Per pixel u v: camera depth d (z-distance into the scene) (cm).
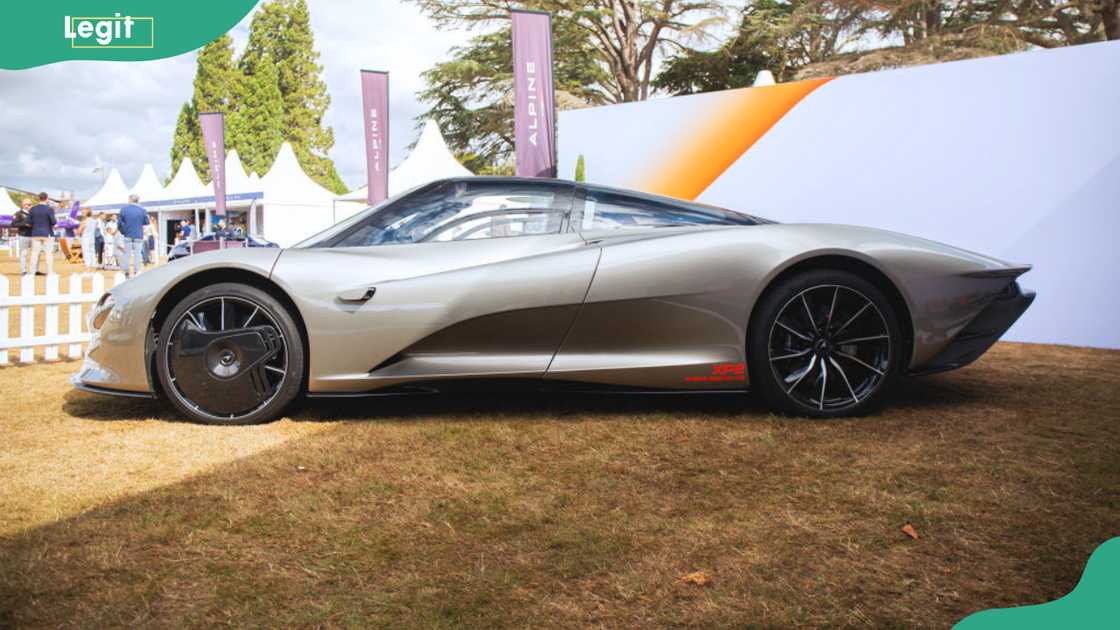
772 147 629
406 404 321
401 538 176
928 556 166
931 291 290
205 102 4494
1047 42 1723
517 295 283
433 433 271
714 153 662
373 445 255
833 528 181
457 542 173
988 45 1678
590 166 741
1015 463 233
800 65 2186
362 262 288
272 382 290
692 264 288
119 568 159
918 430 274
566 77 2106
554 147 764
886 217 573
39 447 253
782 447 252
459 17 2069
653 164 698
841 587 151
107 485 213
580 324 287
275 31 4478
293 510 193
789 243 290
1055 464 231
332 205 1867
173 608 142
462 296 282
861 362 292
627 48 2148
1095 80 486
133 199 1380
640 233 305
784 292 289
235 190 1961
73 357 475
